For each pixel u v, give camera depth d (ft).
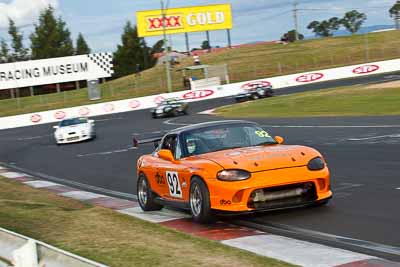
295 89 422.82
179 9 627.46
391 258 43.83
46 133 300.20
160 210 73.97
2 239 50.67
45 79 561.02
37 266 42.24
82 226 62.85
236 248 48.03
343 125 170.30
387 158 98.58
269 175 57.26
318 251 46.57
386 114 189.88
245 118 248.73
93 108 424.46
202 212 59.72
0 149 230.89
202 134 66.74
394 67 488.44
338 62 600.39
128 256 48.65
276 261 43.06
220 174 57.77
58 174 131.23
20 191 103.24
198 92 455.22
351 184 78.54
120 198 89.04
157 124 272.31
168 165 66.59
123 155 155.22
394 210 60.03
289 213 63.16
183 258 46.03
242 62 639.76
